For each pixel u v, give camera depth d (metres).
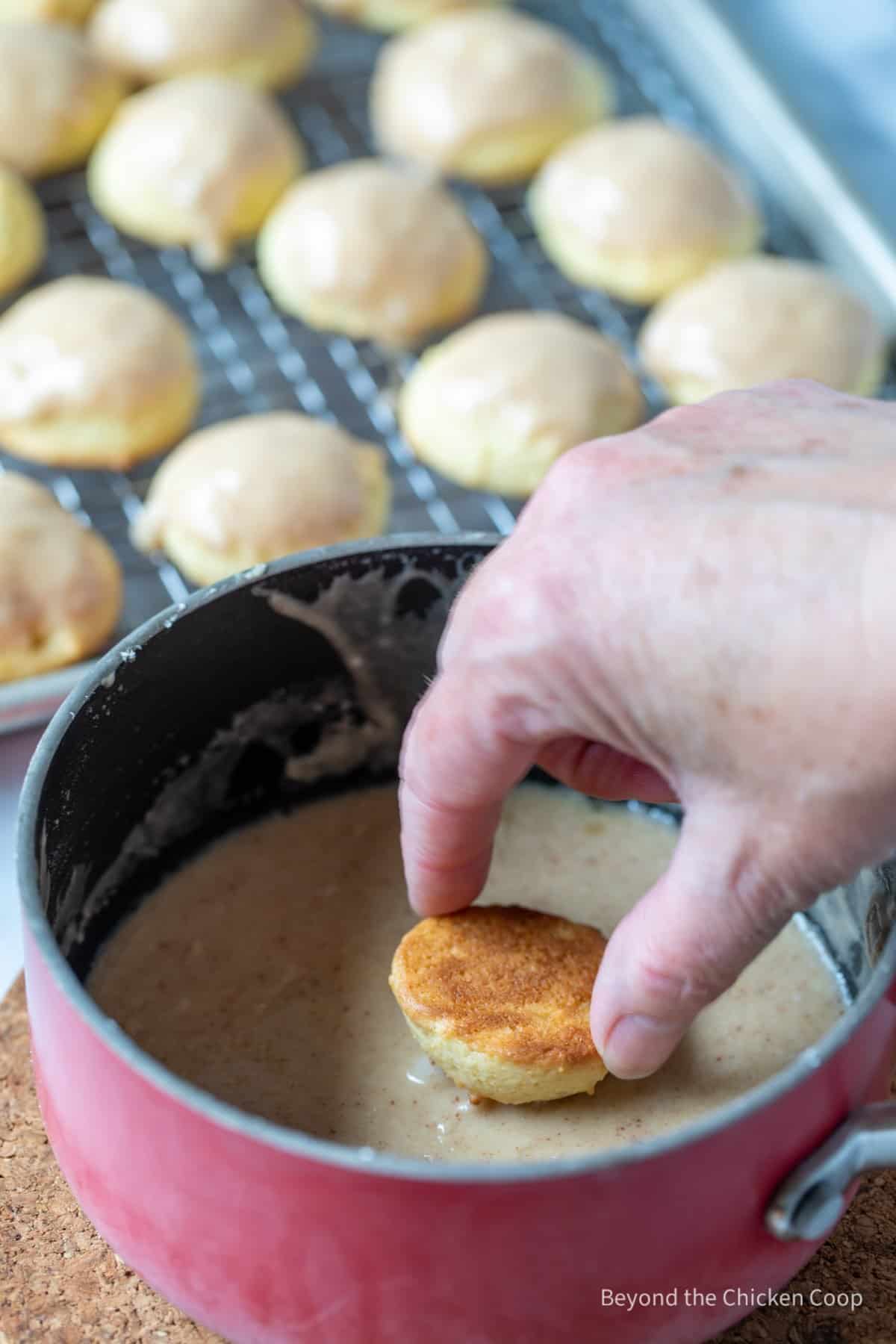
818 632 0.23
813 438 0.27
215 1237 0.25
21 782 0.38
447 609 0.32
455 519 0.46
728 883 0.25
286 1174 0.23
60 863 0.30
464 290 0.50
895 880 0.29
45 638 0.41
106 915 0.32
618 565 0.25
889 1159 0.25
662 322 0.49
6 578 0.41
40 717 0.39
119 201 0.52
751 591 0.24
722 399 0.29
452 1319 0.24
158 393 0.46
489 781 0.27
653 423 0.28
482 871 0.30
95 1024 0.24
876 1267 0.30
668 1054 0.28
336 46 0.58
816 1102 0.24
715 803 0.25
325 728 0.34
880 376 0.49
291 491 0.43
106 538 0.45
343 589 0.32
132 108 0.53
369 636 0.33
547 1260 0.24
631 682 0.24
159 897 0.33
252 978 0.32
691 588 0.24
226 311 0.51
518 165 0.54
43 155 0.53
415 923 0.33
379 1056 0.31
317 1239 0.24
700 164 0.52
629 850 0.33
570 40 0.58
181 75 0.55
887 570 0.23
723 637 0.24
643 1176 0.23
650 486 0.26
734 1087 0.30
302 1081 0.30
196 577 0.44
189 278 0.52
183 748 0.32
